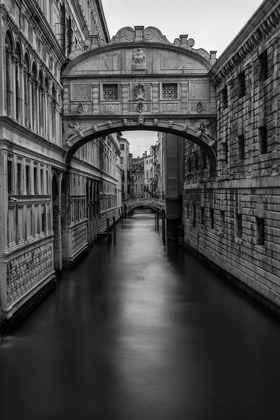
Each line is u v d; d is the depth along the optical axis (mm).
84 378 13062
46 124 23250
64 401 11727
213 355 14734
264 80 20828
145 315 19266
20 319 17938
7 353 14930
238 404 11484
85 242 37969
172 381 12828
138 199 99688
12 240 16844
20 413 11148
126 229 66000
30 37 19781
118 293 23266
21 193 18062
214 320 18500
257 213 21031
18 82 17812
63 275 28125
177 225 47156
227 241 26297
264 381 12758
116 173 82562
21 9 18141
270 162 19453
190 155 38469
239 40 22125
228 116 25797
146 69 28031
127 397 11898
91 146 43031
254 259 21547
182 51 27984
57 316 19094
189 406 11398
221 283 25734
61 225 29625
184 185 42062
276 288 18875
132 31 27812
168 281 26328
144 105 28141
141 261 33844
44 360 14352
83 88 27953
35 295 20391
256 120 21234
